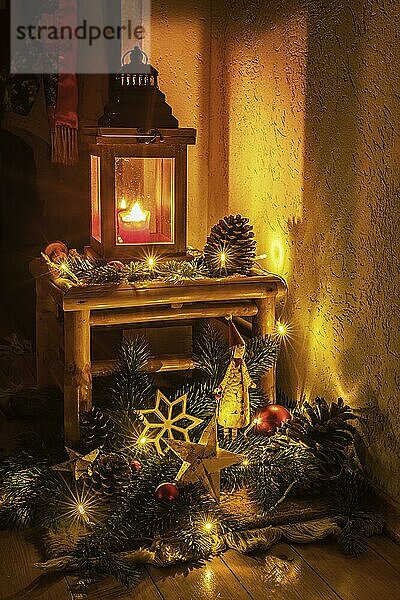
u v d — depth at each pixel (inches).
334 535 82.4
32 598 72.9
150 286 89.9
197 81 115.4
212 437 84.0
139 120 95.1
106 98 118.7
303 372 99.5
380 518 84.2
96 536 78.5
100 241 97.7
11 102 120.9
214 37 114.0
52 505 83.1
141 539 79.3
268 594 73.9
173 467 86.3
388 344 83.7
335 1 87.8
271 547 81.4
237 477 87.4
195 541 78.6
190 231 119.1
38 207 128.4
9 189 131.5
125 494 83.2
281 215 101.3
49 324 109.1
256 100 104.7
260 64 103.1
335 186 90.2
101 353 123.3
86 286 88.3
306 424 89.7
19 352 131.6
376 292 84.9
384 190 82.4
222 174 114.6
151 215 97.8
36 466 89.3
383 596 73.6
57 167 124.3
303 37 93.9
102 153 94.3
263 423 91.9
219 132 114.4
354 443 90.6
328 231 92.1
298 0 94.3
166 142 95.5
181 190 97.6
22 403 107.7
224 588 74.7
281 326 100.3
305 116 94.7
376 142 83.0
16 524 83.6
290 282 100.5
